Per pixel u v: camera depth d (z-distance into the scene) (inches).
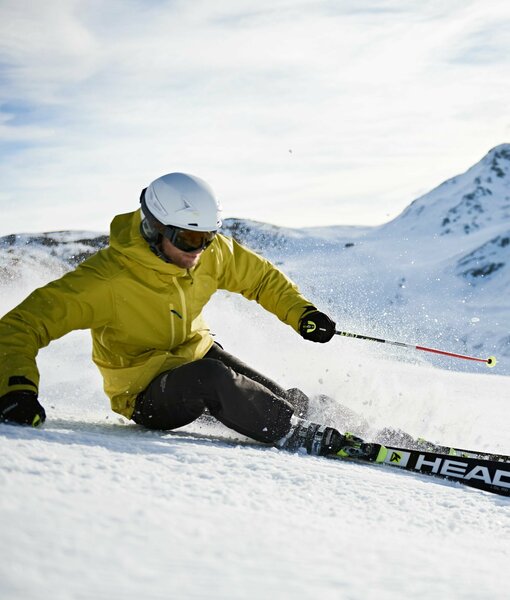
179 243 111.2
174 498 61.2
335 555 50.9
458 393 227.3
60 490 54.7
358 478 93.0
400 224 4037.9
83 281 112.0
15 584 32.9
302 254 2458.2
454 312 2065.7
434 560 55.1
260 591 39.3
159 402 115.1
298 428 114.4
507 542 71.1
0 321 107.0
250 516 59.6
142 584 36.5
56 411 135.3
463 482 106.1
